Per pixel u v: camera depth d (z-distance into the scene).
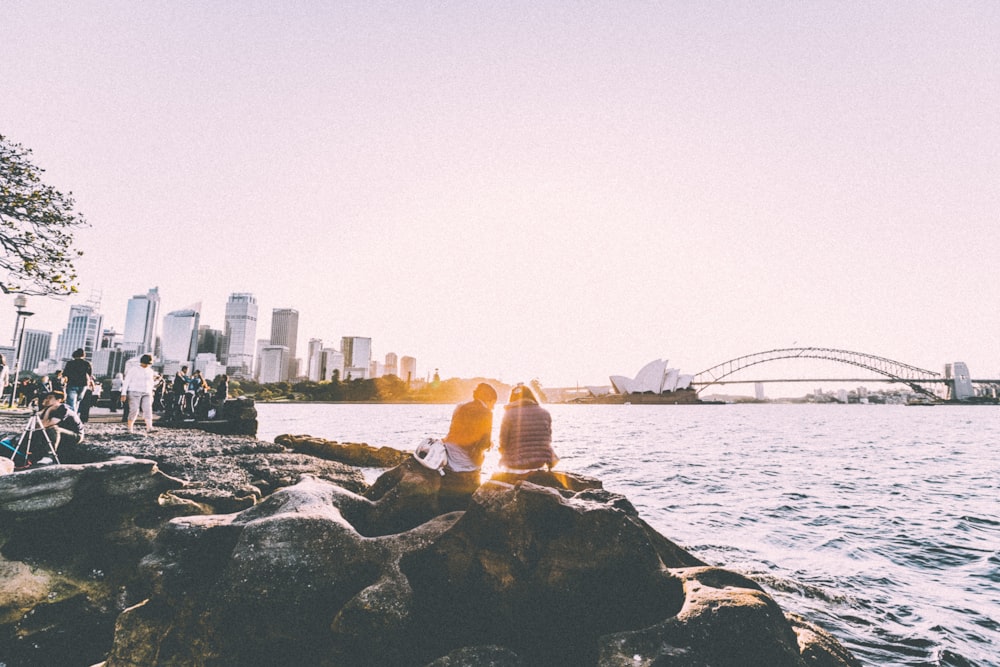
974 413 171.62
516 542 4.23
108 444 13.35
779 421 104.56
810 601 9.09
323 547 4.42
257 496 11.05
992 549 12.64
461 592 4.18
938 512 16.92
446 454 5.92
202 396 23.27
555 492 4.57
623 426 81.12
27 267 15.24
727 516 15.88
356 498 5.63
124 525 7.12
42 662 5.79
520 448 5.41
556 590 4.05
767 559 11.64
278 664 4.05
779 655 3.46
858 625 8.20
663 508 16.92
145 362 16.30
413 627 3.98
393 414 135.50
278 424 69.81
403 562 4.46
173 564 4.55
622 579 4.17
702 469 27.25
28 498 6.30
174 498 8.19
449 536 4.50
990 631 8.10
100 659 6.03
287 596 4.13
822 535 13.80
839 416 141.88
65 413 9.19
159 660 4.10
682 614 3.69
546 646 3.92
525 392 5.77
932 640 7.72
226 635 4.06
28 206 14.82
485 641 4.01
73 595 6.29
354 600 3.97
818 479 24.12
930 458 34.47
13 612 5.80
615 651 3.49
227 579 4.20
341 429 62.59
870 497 19.59
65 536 6.65
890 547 12.77
